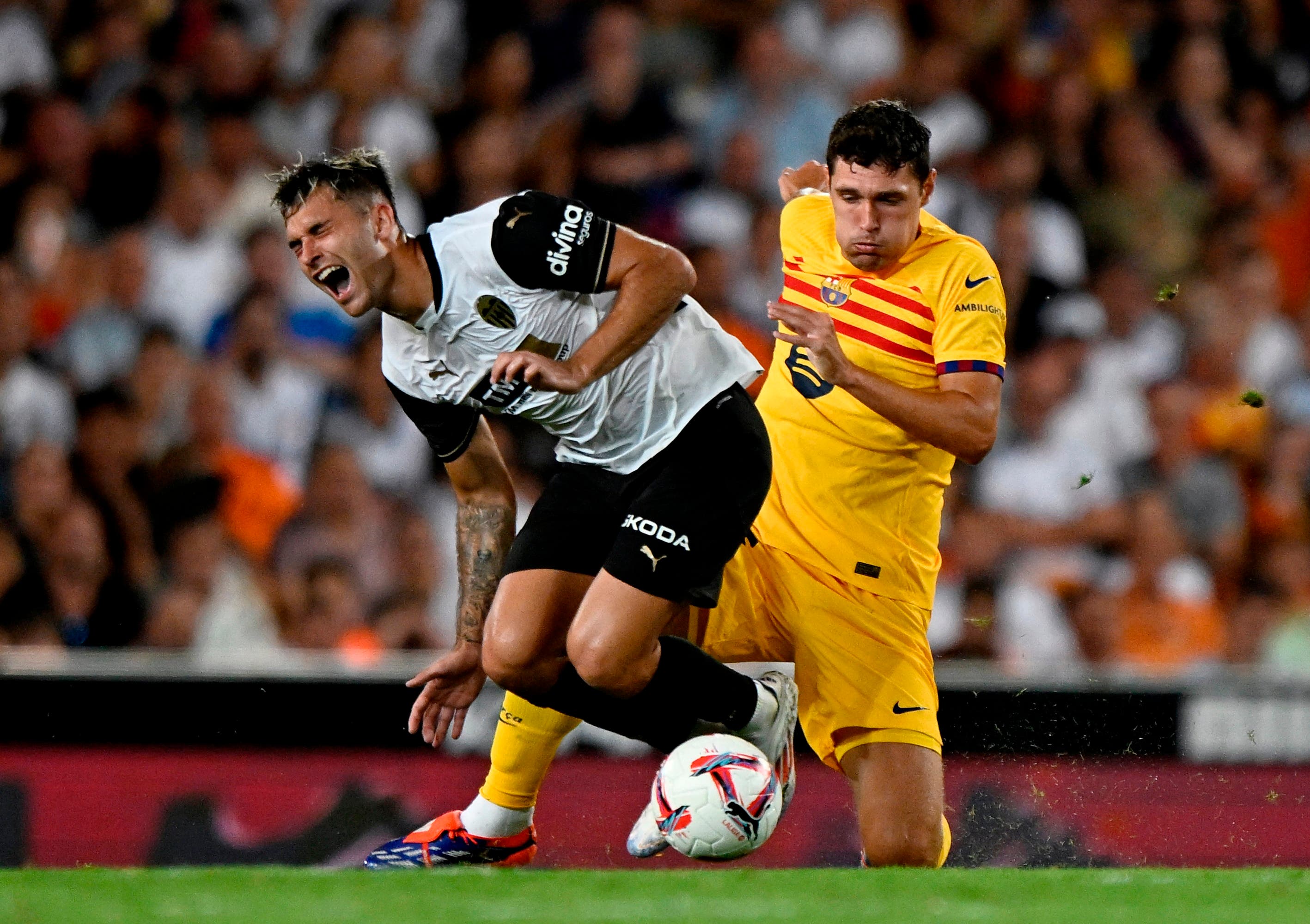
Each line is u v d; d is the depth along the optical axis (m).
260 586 25.86
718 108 32.31
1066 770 19.14
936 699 15.51
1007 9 34.53
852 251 14.44
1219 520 30.00
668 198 31.12
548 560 13.78
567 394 12.52
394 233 12.66
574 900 10.34
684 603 13.55
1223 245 33.75
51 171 29.02
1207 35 35.94
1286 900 10.57
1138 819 19.08
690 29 32.81
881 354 14.82
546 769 14.77
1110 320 32.06
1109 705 19.33
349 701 19.05
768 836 13.41
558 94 31.58
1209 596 29.34
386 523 26.61
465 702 14.55
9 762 18.47
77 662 18.80
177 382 27.02
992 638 26.89
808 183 16.50
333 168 12.48
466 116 31.09
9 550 24.41
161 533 25.66
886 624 15.20
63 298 28.36
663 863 18.73
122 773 18.59
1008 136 33.56
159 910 9.86
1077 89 33.97
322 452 26.14
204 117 30.39
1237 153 35.06
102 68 30.56
